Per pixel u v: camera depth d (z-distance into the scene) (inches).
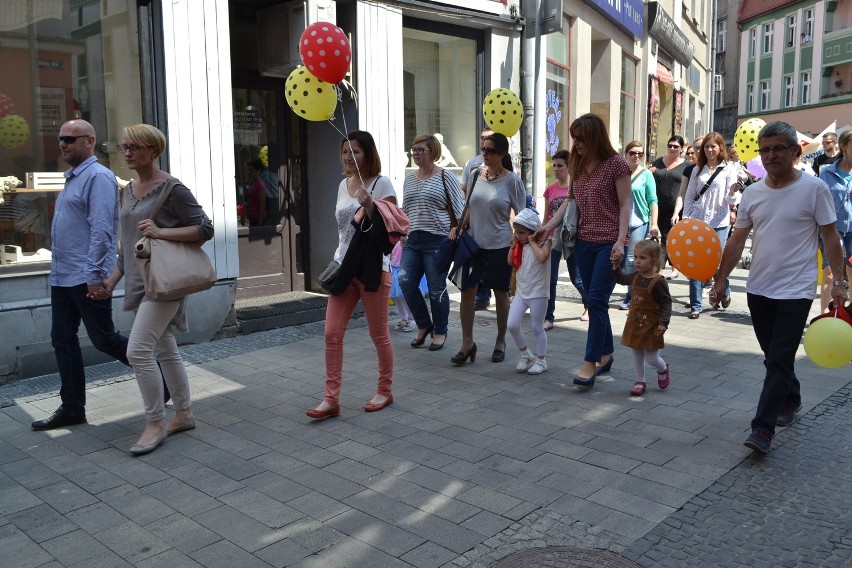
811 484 154.6
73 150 183.8
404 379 237.1
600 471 162.6
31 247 249.9
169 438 186.9
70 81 258.5
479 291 345.4
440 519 141.6
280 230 351.6
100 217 179.2
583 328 311.9
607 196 219.0
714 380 231.8
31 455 176.9
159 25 266.7
